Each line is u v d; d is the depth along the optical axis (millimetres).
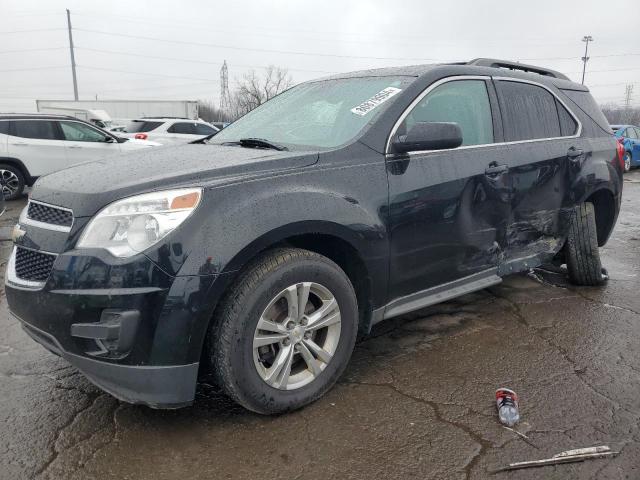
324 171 2719
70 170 2852
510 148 3682
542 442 2447
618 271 5250
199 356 2332
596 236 4422
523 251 3930
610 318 3955
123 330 2191
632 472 2242
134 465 2293
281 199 2490
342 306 2750
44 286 2311
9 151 10273
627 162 17016
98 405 2766
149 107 31672
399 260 3020
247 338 2416
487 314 4031
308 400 2705
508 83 3875
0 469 2262
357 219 2738
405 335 3646
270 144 3096
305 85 3998
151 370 2266
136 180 2424
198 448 2408
